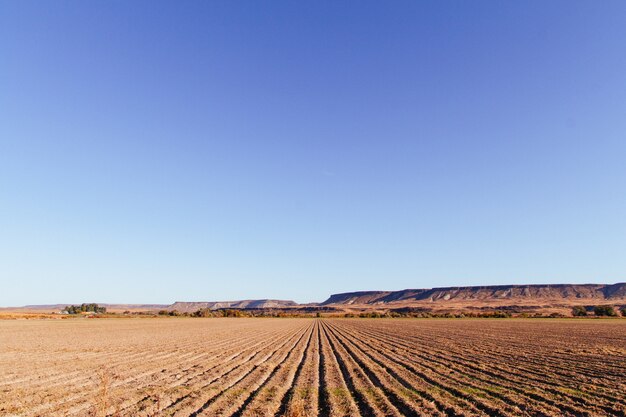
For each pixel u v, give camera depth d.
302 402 16.78
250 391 19.67
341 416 15.62
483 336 55.66
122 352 36.62
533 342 45.94
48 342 46.44
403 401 17.80
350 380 23.39
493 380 22.55
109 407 16.14
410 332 66.62
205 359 31.75
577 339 49.69
